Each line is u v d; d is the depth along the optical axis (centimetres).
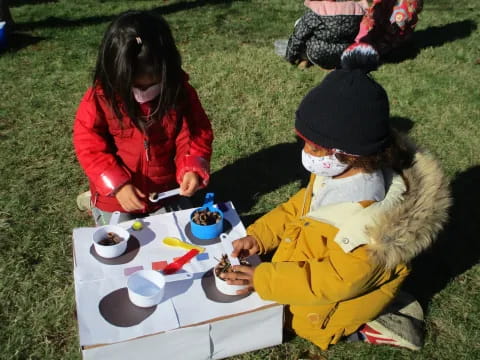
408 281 270
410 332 233
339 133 184
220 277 207
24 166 341
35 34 556
